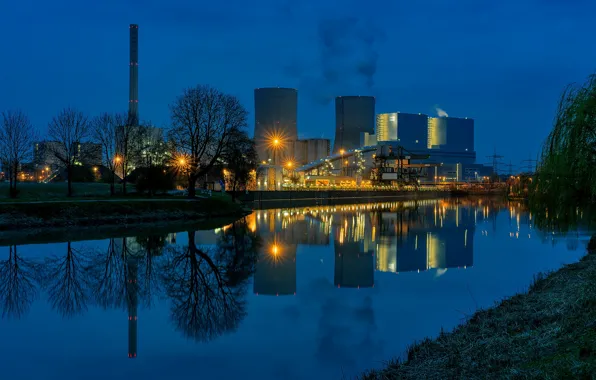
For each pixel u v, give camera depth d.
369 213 113.44
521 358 15.81
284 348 22.09
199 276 37.97
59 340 23.47
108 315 27.55
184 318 26.88
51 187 104.38
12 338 23.75
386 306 28.45
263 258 46.56
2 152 97.75
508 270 38.38
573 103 22.22
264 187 158.88
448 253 49.19
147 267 41.34
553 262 41.69
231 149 98.12
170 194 113.38
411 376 16.72
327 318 26.47
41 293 32.41
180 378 19.08
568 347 15.48
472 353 17.50
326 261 44.97
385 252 50.62
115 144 121.56
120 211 74.94
